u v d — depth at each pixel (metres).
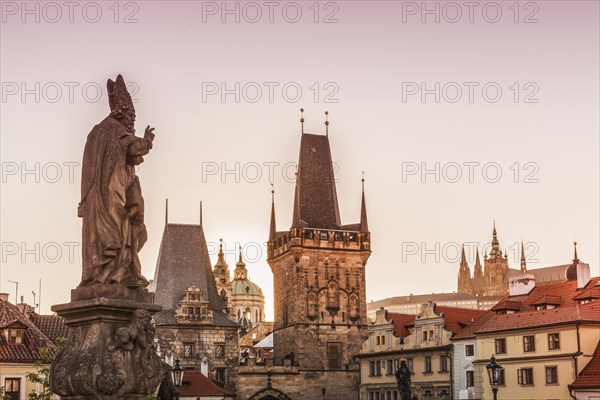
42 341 75.38
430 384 108.31
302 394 141.38
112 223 15.16
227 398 114.62
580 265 93.56
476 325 101.50
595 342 83.00
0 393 60.06
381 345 120.31
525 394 87.25
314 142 161.25
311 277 148.88
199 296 133.12
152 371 15.17
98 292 15.03
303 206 155.75
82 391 14.40
